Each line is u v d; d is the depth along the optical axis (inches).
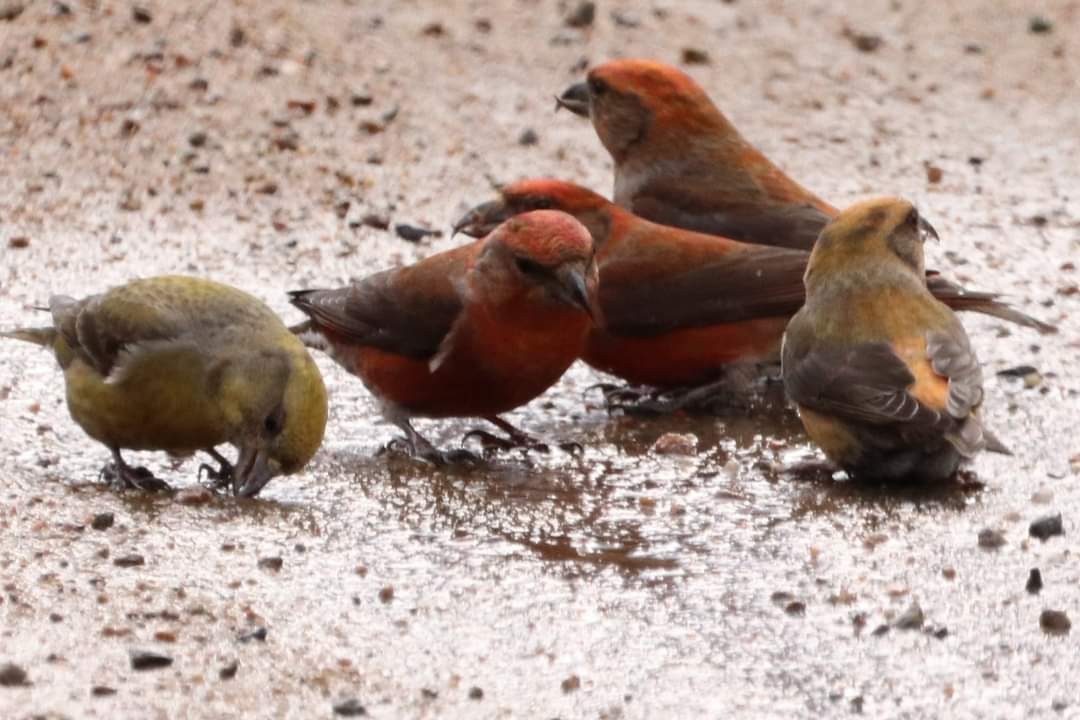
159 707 343.9
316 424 471.8
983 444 460.1
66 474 486.3
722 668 370.6
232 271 667.4
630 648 379.2
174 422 469.7
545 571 423.5
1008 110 926.4
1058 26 1053.2
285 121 799.7
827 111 908.0
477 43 921.5
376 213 733.9
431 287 510.0
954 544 442.9
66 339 480.1
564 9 986.7
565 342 499.2
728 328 560.1
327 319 529.3
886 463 482.9
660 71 647.8
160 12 869.2
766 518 464.4
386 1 951.6
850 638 386.0
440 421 558.3
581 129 844.6
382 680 360.5
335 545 436.1
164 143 766.5
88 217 703.7
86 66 812.6
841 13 1055.0
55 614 383.2
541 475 502.9
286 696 351.3
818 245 501.0
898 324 483.2
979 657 377.4
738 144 646.5
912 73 971.9
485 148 810.8
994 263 711.7
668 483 496.7
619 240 568.1
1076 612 400.5
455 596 405.4
